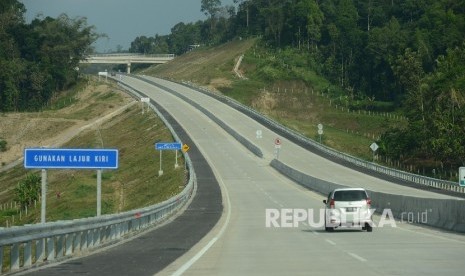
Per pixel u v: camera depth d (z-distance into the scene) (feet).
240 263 61.72
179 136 322.96
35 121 372.79
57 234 66.39
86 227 75.92
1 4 534.78
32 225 60.34
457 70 333.01
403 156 332.80
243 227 110.52
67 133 364.79
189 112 406.21
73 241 74.08
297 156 286.87
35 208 210.79
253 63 620.49
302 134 365.81
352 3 644.69
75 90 501.56
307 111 499.51
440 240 82.94
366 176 236.43
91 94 480.64
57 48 523.70
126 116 383.65
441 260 61.67
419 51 461.37
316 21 631.97
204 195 186.19
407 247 74.43
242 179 225.56
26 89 469.57
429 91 330.95
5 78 449.06
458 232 94.84
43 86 475.72
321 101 520.42
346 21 597.11
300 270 55.98
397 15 619.67
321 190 193.47
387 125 419.54
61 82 504.43
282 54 618.44
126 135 337.93
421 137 315.99
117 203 207.51
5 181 291.38
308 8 635.25
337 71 567.59
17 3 549.13
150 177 235.61
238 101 489.26
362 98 521.65
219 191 195.62
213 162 262.67
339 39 584.40
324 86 551.18
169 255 69.67
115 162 104.22
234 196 184.03
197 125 360.07
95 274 54.49
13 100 453.58
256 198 178.70
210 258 66.23
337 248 74.90
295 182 220.84
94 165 103.81
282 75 568.00
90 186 226.17
